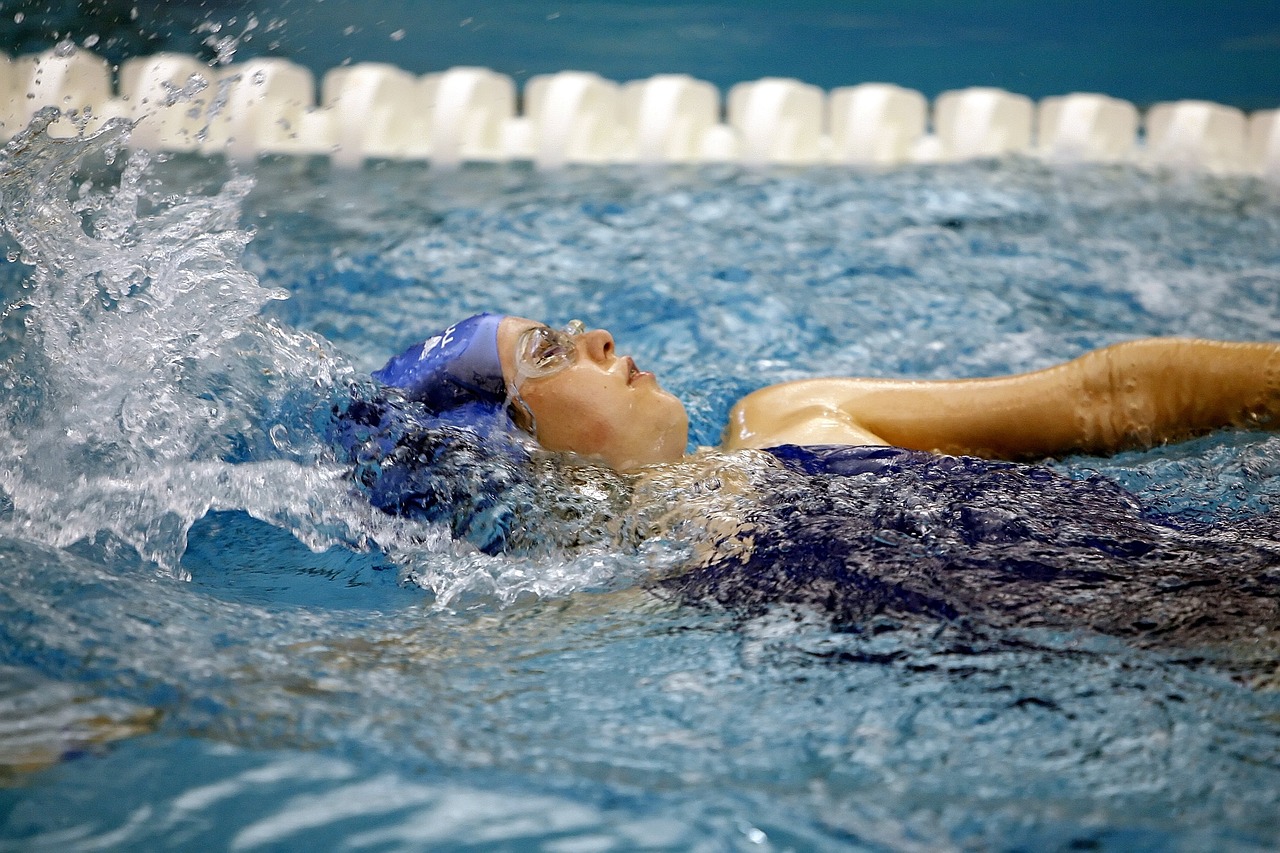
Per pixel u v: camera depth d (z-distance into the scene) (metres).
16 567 5.71
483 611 5.71
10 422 6.88
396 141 19.58
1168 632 4.92
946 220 15.21
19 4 20.52
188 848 3.66
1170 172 18.27
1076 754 4.08
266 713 4.48
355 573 6.30
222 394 7.25
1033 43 30.58
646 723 4.43
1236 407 7.54
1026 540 5.86
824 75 28.52
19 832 3.72
